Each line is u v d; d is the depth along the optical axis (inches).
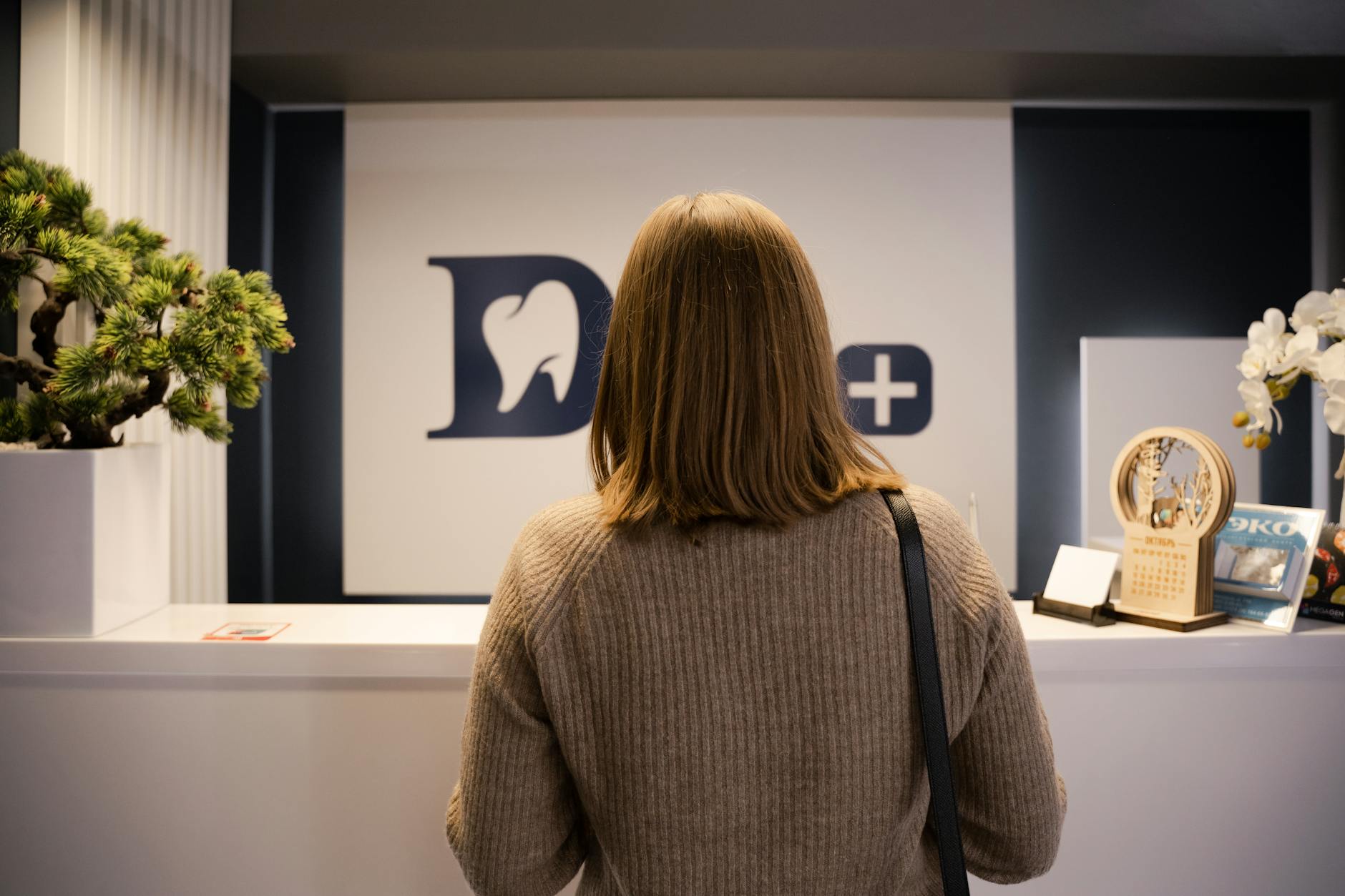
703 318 26.9
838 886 26.5
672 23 112.3
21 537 51.9
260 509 137.4
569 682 26.2
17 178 58.1
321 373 139.5
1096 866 52.8
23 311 72.8
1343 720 52.5
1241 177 140.3
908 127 136.6
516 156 136.6
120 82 85.1
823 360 28.3
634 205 136.8
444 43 112.7
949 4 112.7
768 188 136.6
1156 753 52.5
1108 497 138.0
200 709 51.5
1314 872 52.9
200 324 53.2
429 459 138.4
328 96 131.7
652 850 26.1
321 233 138.8
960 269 138.0
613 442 29.6
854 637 26.0
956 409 138.7
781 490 26.7
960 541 27.8
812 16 112.3
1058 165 139.9
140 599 57.7
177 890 51.9
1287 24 113.9
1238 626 53.8
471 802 27.9
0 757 51.8
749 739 25.8
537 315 137.9
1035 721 28.3
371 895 51.7
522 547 28.0
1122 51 113.7
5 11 76.2
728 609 25.8
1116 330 140.9
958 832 26.1
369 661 50.9
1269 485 138.7
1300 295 140.5
